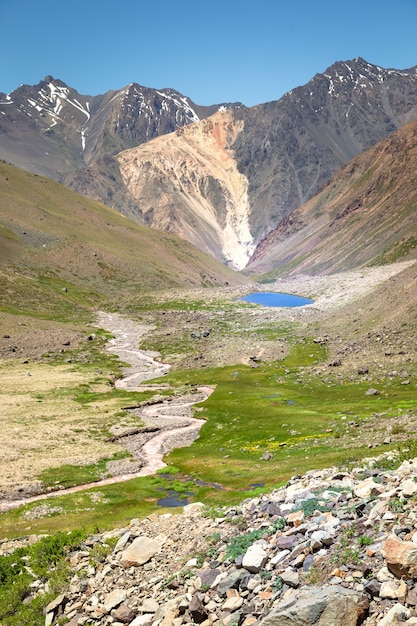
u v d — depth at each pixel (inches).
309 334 7101.4
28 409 4598.9
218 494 2383.1
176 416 4394.7
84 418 4355.3
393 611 560.7
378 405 3627.0
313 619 581.6
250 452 3122.5
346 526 741.3
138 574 911.0
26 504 2608.3
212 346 7504.9
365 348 5442.9
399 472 893.8
